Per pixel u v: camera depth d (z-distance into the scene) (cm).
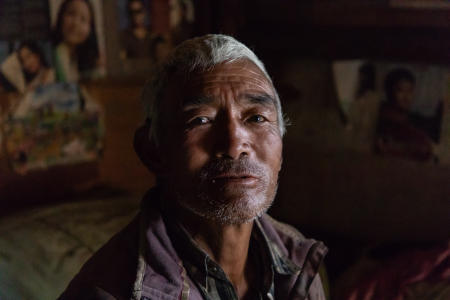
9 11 166
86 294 71
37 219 152
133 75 222
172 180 76
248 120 75
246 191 71
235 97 73
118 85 214
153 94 80
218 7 260
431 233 242
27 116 176
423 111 237
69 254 141
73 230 151
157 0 233
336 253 248
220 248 80
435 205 240
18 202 175
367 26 244
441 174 237
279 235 99
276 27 265
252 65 78
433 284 191
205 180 71
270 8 266
